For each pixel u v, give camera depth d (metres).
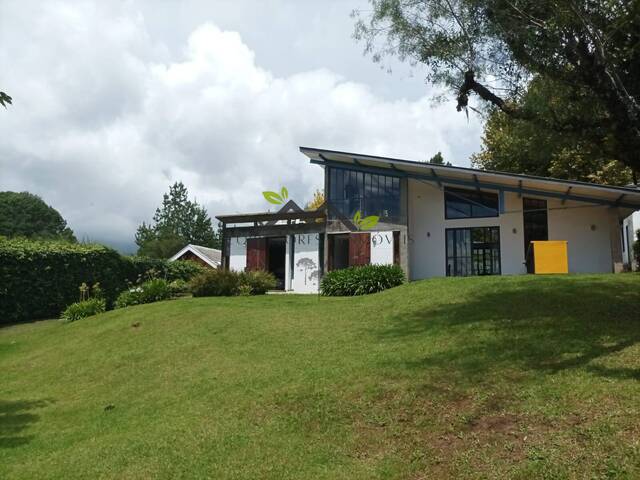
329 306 14.08
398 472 4.96
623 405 5.26
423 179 21.33
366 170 22.30
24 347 14.60
